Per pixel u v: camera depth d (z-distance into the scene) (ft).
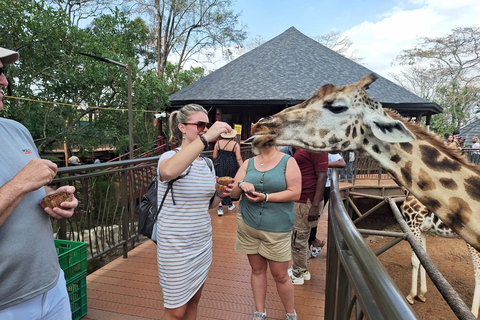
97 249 10.90
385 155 7.16
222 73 47.70
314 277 10.94
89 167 10.06
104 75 40.93
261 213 7.25
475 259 12.42
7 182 3.80
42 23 35.37
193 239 6.09
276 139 7.30
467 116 105.09
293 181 7.16
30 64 36.17
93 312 8.67
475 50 98.68
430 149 6.83
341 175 28.96
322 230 16.02
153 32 85.71
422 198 6.89
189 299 6.19
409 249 23.15
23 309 4.14
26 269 4.09
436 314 13.84
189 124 6.08
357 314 4.08
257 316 7.93
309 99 7.49
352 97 7.14
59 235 9.39
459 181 6.52
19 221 4.04
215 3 84.17
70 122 44.16
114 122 47.16
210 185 6.34
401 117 7.34
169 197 5.95
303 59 46.11
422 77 109.60
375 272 3.06
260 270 7.94
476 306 12.28
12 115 35.76
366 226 26.86
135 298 9.37
